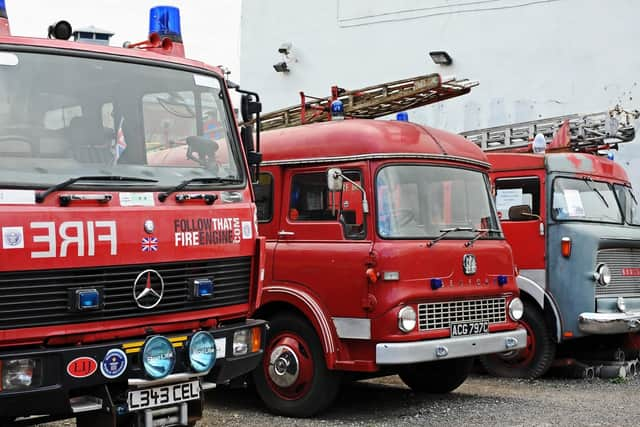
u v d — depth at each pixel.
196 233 5.85
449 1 17.83
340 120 8.60
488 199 8.75
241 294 6.25
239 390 9.46
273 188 8.54
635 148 15.42
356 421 7.68
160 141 5.97
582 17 16.05
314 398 7.80
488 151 12.29
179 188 5.80
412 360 7.36
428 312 7.71
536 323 10.16
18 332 4.95
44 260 5.04
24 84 5.39
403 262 7.55
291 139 8.52
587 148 11.70
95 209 5.31
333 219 7.98
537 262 10.19
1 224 4.91
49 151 5.34
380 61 18.84
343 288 7.71
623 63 15.57
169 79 6.19
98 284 5.29
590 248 9.93
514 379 10.27
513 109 16.86
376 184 7.76
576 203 10.30
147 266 5.54
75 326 5.18
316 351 7.85
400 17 18.55
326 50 19.67
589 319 9.76
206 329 5.97
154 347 5.45
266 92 20.64
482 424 7.44
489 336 8.07
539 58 16.56
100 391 5.36
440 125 17.92
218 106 6.49
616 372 10.35
